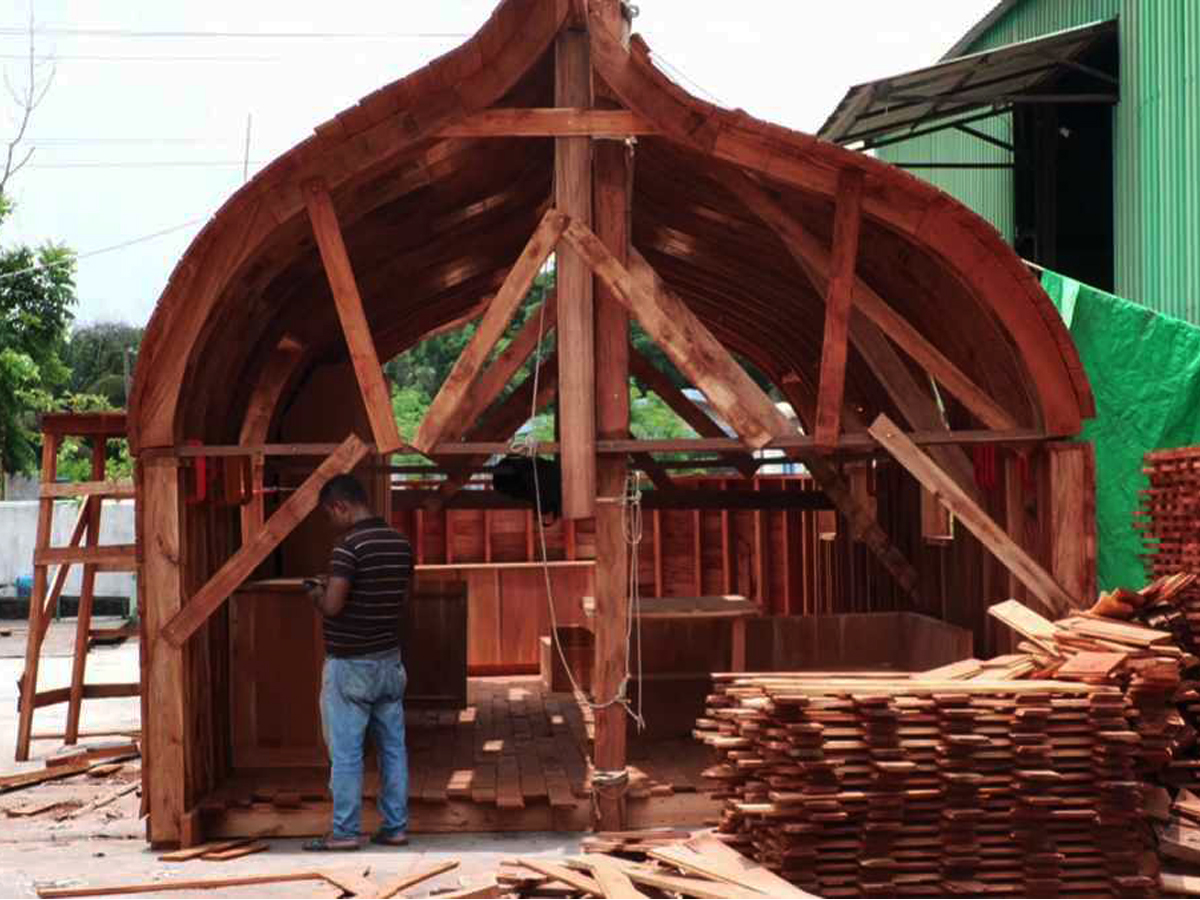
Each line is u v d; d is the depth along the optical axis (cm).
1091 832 630
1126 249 1457
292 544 1043
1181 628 733
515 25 758
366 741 942
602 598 800
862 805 623
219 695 880
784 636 1077
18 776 1002
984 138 1698
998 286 788
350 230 882
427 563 1628
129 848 793
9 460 3108
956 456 898
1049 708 629
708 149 769
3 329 3050
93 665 1741
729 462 1320
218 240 756
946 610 1061
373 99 738
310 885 676
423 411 3669
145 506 781
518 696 1264
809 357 1274
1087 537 803
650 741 1003
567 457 789
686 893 610
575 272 789
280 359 950
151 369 772
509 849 765
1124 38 1448
